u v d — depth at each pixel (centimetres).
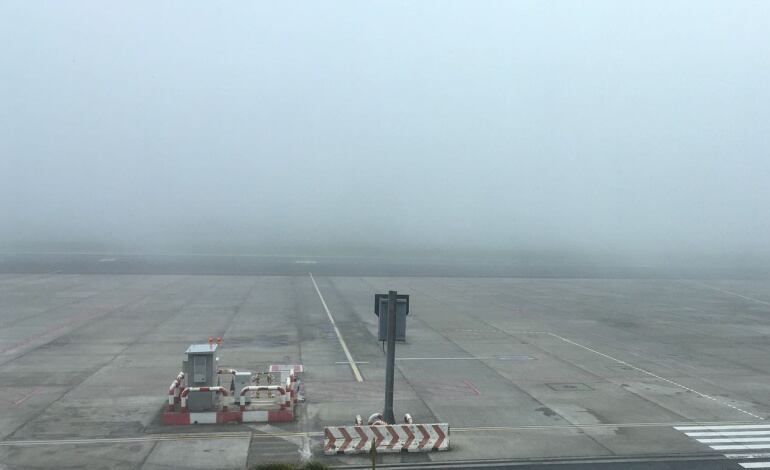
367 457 1384
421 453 1412
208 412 1600
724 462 1374
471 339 2938
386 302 1521
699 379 2177
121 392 1877
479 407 1777
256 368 2217
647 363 2447
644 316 3959
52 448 1398
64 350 2522
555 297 5047
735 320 3831
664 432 1573
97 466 1297
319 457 1378
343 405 1767
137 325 3184
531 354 2589
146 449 1402
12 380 2016
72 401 1775
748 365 2441
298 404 1775
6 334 2897
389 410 1498
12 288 4984
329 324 3309
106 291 4822
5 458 1333
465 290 5484
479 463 1354
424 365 2330
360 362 2353
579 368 2327
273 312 3756
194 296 4547
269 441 1471
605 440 1508
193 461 1335
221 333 2973
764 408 1805
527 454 1409
